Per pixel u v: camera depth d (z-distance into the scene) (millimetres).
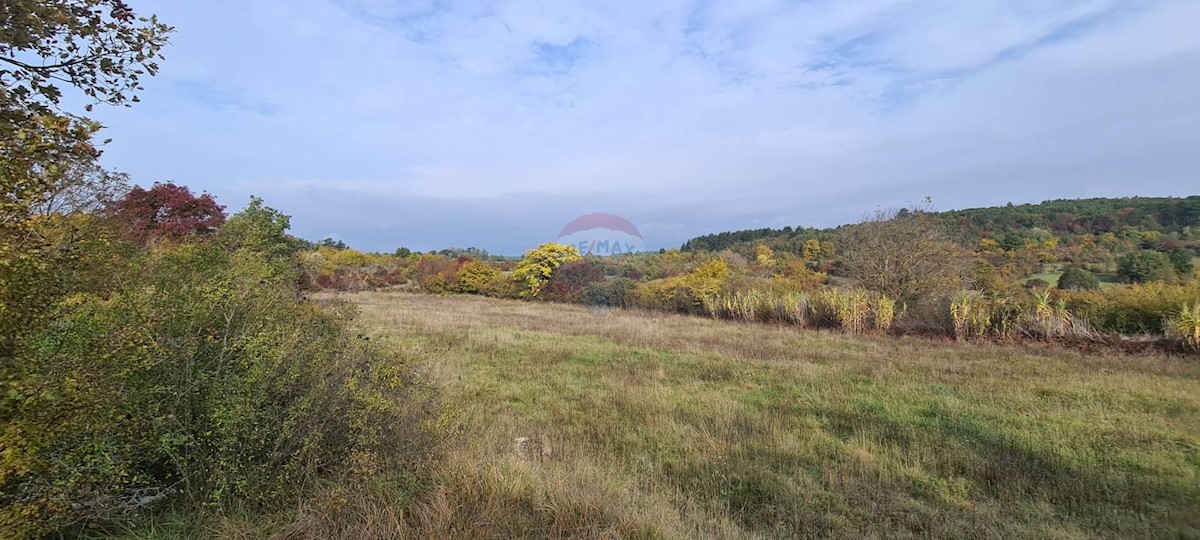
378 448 3814
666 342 13453
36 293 2375
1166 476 4590
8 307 2211
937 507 4137
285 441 3559
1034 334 13562
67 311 2758
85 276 2883
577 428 5977
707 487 4480
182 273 4246
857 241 20031
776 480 4613
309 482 3426
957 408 6758
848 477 4660
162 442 2996
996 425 6039
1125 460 4941
